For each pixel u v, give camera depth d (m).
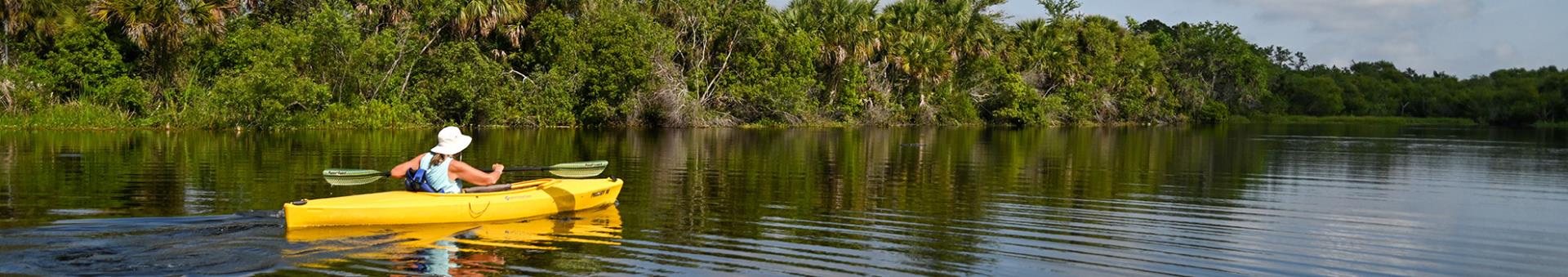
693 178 14.62
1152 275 7.61
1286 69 99.06
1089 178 15.46
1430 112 94.38
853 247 8.57
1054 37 53.72
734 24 42.31
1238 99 73.88
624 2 40.16
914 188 13.52
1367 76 106.06
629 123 38.91
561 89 37.25
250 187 12.63
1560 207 12.09
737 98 41.34
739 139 28.41
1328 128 55.12
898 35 46.47
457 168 9.91
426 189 9.75
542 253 8.02
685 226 9.57
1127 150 24.47
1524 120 75.44
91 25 32.38
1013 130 42.19
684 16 42.19
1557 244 9.19
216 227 8.68
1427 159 22.19
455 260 7.68
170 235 8.28
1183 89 65.69
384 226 8.88
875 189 13.34
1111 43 57.00
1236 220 10.52
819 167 17.25
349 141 24.73
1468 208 11.93
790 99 42.00
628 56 37.78
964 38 49.03
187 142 22.41
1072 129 45.19
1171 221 10.39
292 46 32.25
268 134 27.55
